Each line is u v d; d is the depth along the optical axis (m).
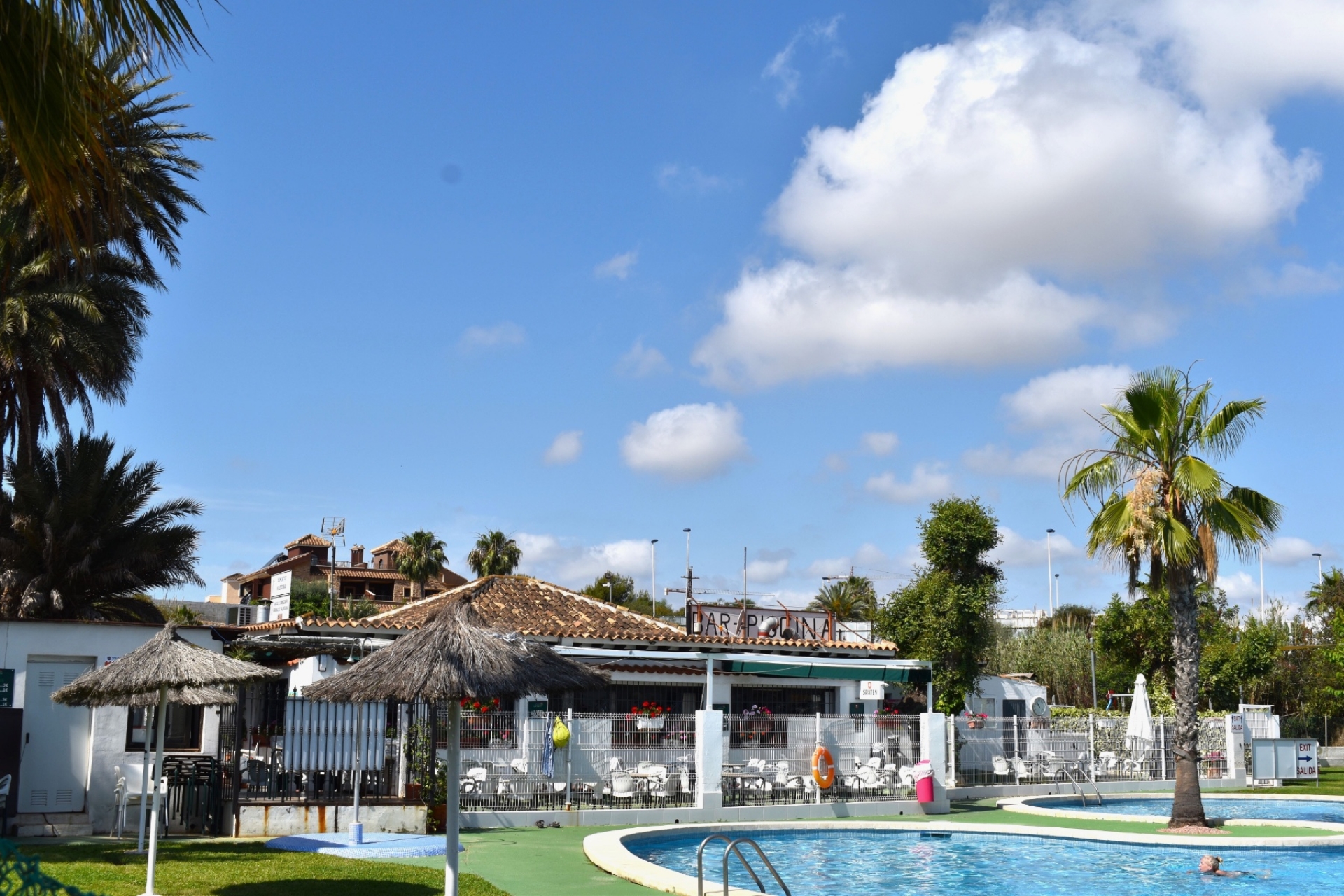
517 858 16.33
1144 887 16.94
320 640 22.45
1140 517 21.80
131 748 21.83
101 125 6.78
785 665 26.11
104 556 33.22
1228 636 48.34
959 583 34.94
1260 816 27.53
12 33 6.15
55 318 32.81
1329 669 51.00
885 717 26.58
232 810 17.80
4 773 17.58
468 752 21.23
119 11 6.29
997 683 37.12
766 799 24.48
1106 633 45.12
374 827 18.50
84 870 13.27
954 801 27.59
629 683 27.58
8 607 31.86
